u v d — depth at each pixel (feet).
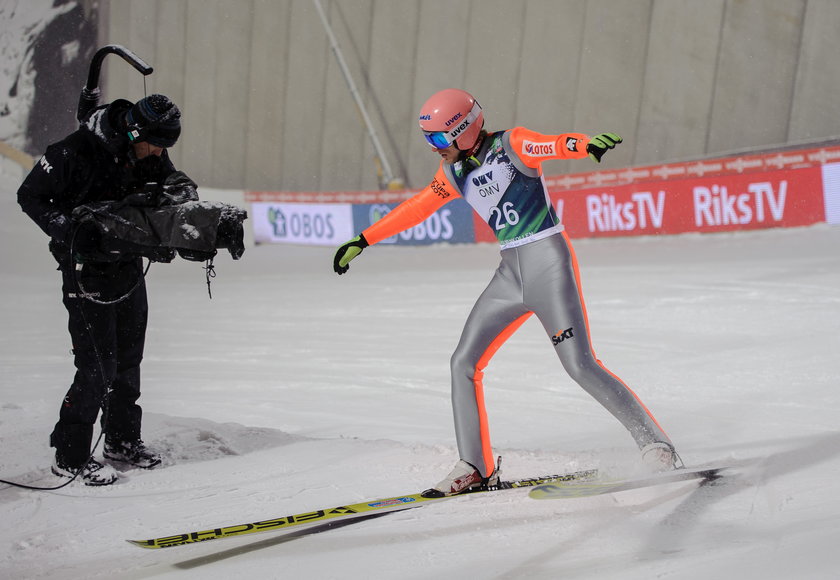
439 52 253.44
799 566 23.54
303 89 286.05
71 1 345.92
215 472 42.91
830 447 40.73
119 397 44.04
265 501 38.04
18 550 33.60
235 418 61.72
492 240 197.16
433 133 38.27
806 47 182.91
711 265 134.62
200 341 104.01
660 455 36.58
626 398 37.42
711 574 24.45
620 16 214.48
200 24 312.71
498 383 71.77
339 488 39.24
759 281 115.14
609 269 141.90
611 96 217.77
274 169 296.30
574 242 184.96
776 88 188.24
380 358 86.94
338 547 31.76
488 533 31.89
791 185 153.48
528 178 37.91
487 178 38.40
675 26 204.23
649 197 172.45
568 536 30.78
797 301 98.12
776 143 188.75
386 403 66.23
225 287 165.58
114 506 38.50
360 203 226.79
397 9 261.24
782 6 185.88
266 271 199.41
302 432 56.49
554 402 63.98
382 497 37.63
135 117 39.22
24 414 58.18
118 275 41.68
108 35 338.54
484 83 244.83
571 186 185.88
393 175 266.36
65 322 128.36
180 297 152.25
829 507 30.42
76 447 42.42
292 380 77.56
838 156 147.23
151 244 39.45
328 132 279.90
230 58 305.32
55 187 39.83
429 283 148.56
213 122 312.91
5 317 134.41
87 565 31.86
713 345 80.64
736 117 195.11
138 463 44.55
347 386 73.77
